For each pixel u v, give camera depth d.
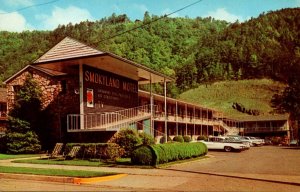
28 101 33.75
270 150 46.81
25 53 152.12
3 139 34.72
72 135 32.28
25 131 33.03
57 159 26.33
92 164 23.00
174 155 25.17
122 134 28.36
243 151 43.94
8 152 32.59
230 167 22.75
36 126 33.62
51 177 16.16
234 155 35.56
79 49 29.61
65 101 34.84
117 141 28.41
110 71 34.88
